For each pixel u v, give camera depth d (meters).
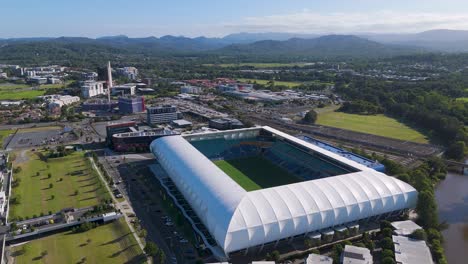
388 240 104.81
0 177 156.75
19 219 122.06
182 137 189.00
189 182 129.75
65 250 105.69
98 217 122.19
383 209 121.00
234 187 117.62
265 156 198.25
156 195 145.88
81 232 116.38
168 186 153.12
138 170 176.00
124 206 134.88
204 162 142.88
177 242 110.75
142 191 149.50
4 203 132.25
